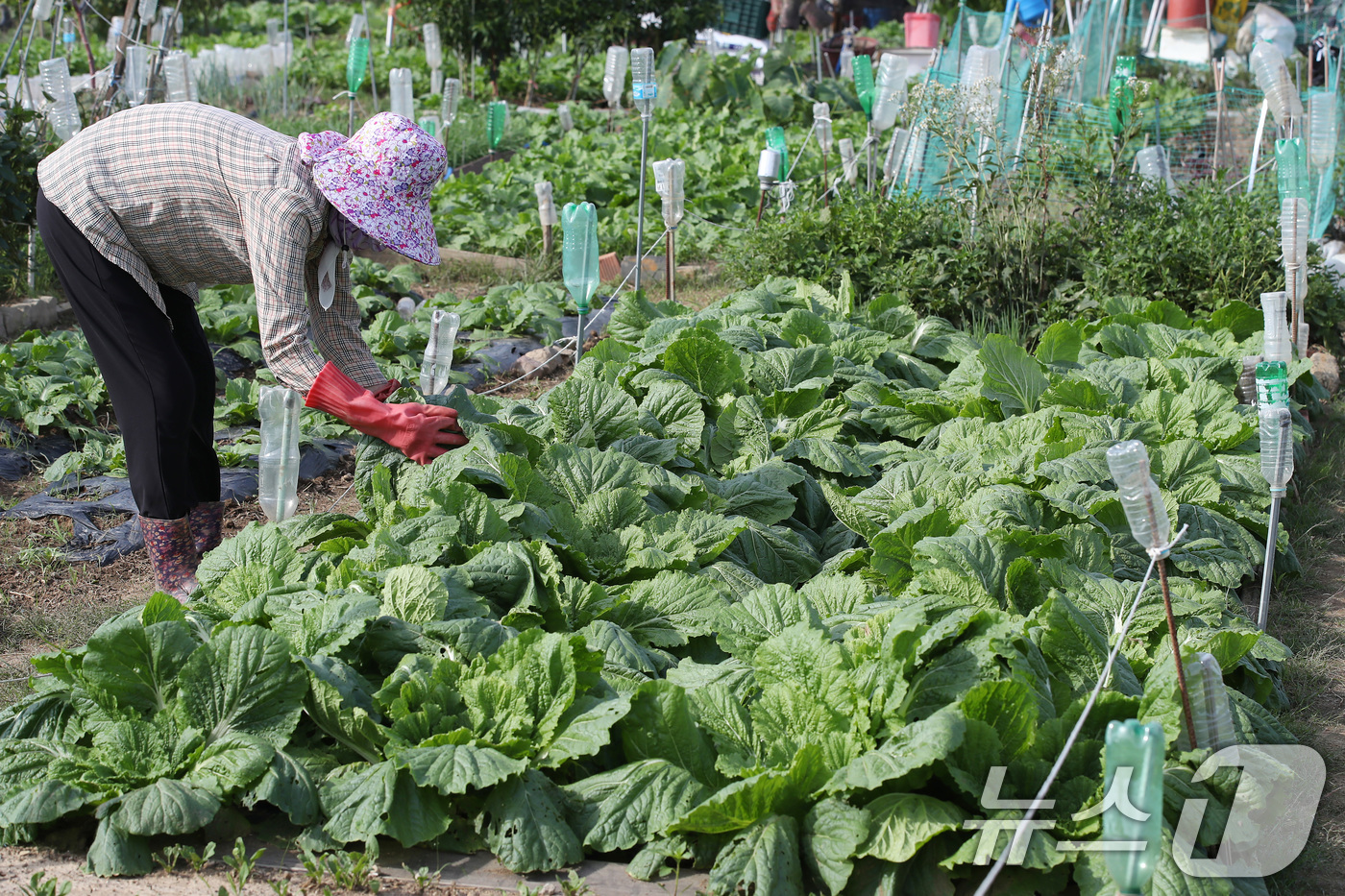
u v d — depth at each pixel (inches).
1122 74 350.0
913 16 783.7
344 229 154.0
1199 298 307.0
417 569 135.9
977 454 192.7
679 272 390.6
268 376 283.6
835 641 133.3
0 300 313.9
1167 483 191.2
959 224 327.6
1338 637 171.0
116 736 118.0
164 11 436.8
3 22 845.2
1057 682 128.8
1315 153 322.3
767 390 228.2
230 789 113.5
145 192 150.3
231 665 122.0
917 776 112.7
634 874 109.9
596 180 501.4
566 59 872.3
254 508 221.1
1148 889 104.4
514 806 112.6
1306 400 263.9
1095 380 227.6
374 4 1203.2
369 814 110.7
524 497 166.2
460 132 593.3
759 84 782.5
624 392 199.8
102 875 108.5
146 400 156.6
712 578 156.9
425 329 311.3
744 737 121.5
